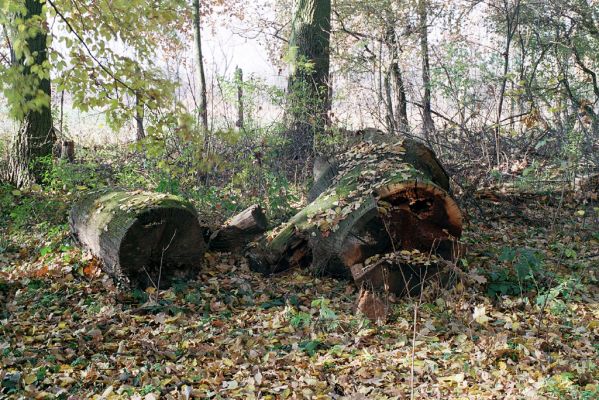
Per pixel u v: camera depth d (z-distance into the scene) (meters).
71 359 5.18
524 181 9.54
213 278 6.78
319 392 4.43
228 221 7.73
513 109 12.78
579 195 9.42
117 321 5.90
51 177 11.41
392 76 13.65
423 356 4.97
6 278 7.06
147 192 7.03
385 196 6.20
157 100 5.13
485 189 9.69
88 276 6.98
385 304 5.87
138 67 5.06
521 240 8.15
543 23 12.20
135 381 4.72
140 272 6.54
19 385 4.62
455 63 11.56
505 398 4.18
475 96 11.91
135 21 4.95
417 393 4.36
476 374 4.60
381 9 14.29
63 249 7.74
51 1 4.79
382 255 6.24
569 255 7.00
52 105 14.16
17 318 6.02
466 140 11.27
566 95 11.22
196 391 4.50
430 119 11.81
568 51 12.21
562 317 5.72
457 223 6.35
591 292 6.53
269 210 8.88
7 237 9.03
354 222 6.21
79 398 4.45
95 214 6.93
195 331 5.68
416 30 13.66
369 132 7.80
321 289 6.43
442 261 6.14
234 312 6.12
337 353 5.07
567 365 4.71
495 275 6.45
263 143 10.56
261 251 6.95
